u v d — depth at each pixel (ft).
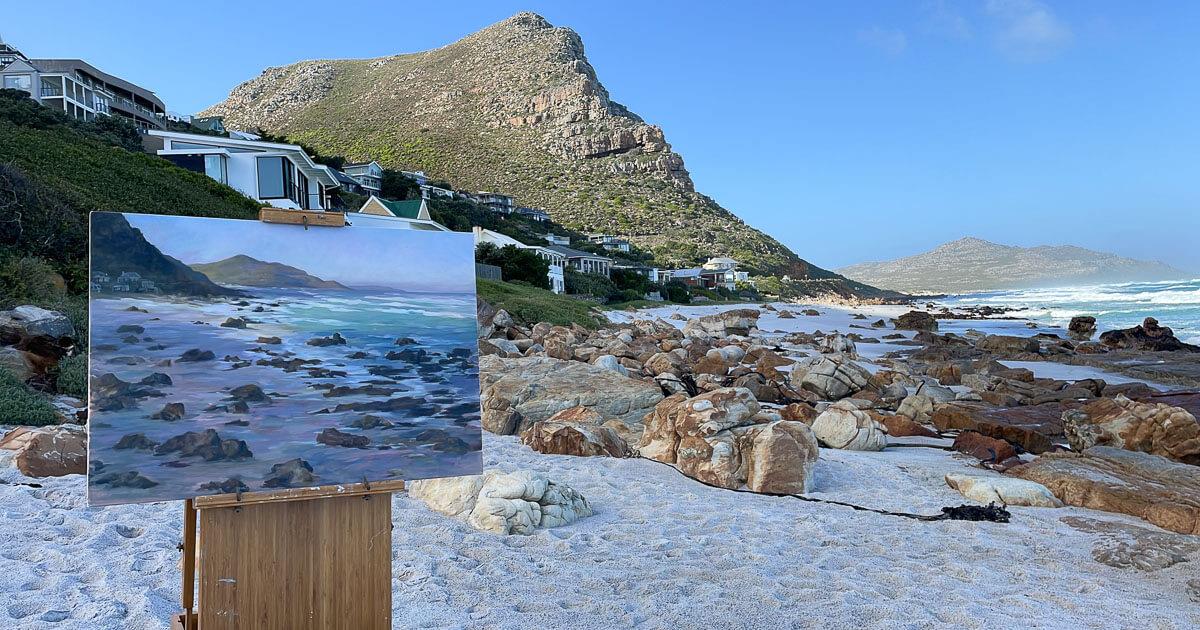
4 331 37.09
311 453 10.50
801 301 317.63
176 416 10.00
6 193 52.60
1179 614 16.03
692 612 15.30
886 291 638.12
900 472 30.07
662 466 30.04
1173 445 32.81
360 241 11.59
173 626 11.19
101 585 15.65
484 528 20.92
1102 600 16.74
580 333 84.84
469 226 265.34
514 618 14.85
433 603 15.44
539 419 38.19
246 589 10.07
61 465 24.73
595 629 14.47
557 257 237.04
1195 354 86.53
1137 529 22.40
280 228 11.19
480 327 74.18
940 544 20.84
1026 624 15.05
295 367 10.75
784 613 15.39
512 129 631.56
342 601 10.57
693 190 601.21
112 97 224.12
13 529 18.90
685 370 59.88
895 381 59.67
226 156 128.16
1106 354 89.97
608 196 536.42
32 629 13.42
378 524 10.81
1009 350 95.76
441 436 11.34
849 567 18.81
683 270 372.79
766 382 52.90
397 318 11.45
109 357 9.80
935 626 14.79
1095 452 29.86
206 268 10.50
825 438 35.99
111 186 86.07
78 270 52.75
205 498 9.82
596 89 652.89
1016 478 28.55
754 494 26.48
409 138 616.80
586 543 20.36
